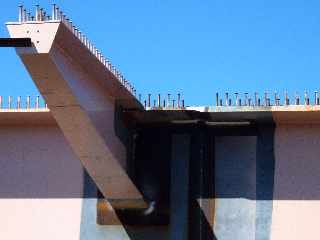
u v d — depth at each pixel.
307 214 34.31
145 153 35.53
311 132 34.91
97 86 30.38
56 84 27.45
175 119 35.12
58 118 29.28
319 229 34.09
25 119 36.59
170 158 35.47
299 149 34.84
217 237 34.75
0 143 37.25
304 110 33.56
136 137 35.50
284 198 34.59
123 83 31.02
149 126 35.62
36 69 26.69
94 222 35.69
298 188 34.56
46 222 36.19
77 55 27.88
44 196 36.47
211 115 34.75
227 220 34.81
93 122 29.72
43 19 25.73
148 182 35.38
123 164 33.16
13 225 36.41
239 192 35.00
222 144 35.50
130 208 35.38
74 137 30.36
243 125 35.41
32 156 36.91
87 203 35.97
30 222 36.31
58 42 26.44
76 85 28.28
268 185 34.81
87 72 29.30
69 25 26.47
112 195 34.66
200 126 35.47
